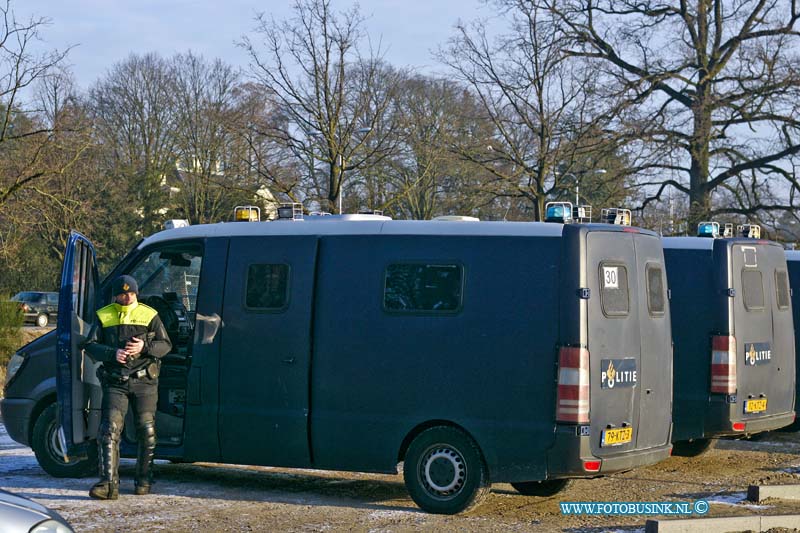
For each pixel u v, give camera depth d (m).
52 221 27.14
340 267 8.87
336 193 23.44
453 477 8.32
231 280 9.19
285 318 8.95
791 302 13.30
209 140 39.47
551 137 26.09
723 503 8.99
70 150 26.09
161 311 9.83
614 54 29.64
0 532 4.88
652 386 8.80
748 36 29.22
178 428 9.77
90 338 8.70
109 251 47.91
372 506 8.66
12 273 47.72
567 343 8.08
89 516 8.02
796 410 13.30
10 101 24.06
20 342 21.64
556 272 8.21
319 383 8.80
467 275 8.45
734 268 11.17
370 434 8.62
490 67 26.48
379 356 8.62
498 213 30.73
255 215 9.67
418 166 32.25
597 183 28.94
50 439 9.80
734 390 11.00
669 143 28.52
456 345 8.39
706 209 29.03
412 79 32.34
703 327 11.13
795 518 7.79
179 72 47.38
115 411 8.73
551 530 7.70
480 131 27.56
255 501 8.81
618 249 8.53
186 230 9.62
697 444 12.08
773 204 29.36
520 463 8.16
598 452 8.13
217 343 9.14
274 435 8.91
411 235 8.72
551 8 27.33
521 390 8.17
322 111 23.52
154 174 47.69
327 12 23.14
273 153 26.95
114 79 48.00
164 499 8.81
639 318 8.67
